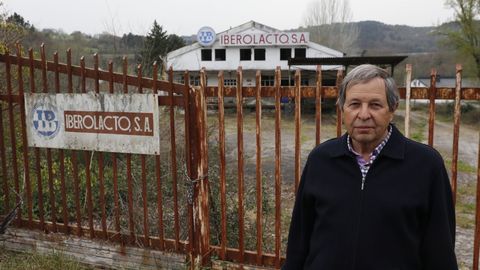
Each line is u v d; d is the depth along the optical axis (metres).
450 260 1.89
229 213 4.59
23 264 4.10
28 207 4.49
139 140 3.90
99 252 4.25
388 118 1.94
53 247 4.43
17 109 5.32
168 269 3.96
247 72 32.97
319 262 2.03
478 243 3.13
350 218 1.94
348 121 1.97
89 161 4.19
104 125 4.01
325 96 3.27
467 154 14.30
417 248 1.91
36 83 6.11
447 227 1.89
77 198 4.29
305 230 2.22
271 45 32.28
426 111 31.80
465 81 30.55
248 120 22.83
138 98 3.84
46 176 5.43
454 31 29.50
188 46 33.16
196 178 3.77
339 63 22.78
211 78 33.62
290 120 22.77
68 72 4.10
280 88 3.41
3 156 4.55
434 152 1.93
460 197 8.12
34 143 4.34
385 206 1.87
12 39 5.59
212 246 3.88
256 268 3.70
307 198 2.13
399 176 1.89
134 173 5.20
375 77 1.93
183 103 3.70
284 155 12.88
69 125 4.16
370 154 1.99
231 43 32.53
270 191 7.48
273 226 5.37
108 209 5.55
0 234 4.59
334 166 2.04
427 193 1.87
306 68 28.50
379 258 1.89
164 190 4.86
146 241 4.05
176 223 3.90
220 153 3.67
